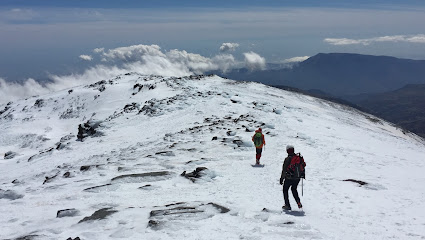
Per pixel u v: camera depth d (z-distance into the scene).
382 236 7.04
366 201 10.12
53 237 7.07
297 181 9.02
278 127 28.20
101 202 10.19
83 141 38.44
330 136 27.31
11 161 42.34
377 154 21.48
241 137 23.03
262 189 11.69
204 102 44.88
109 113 72.19
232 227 7.47
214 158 17.80
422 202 9.89
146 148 24.20
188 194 10.99
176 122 35.88
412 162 19.09
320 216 8.62
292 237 6.87
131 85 93.62
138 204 9.77
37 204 10.46
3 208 10.20
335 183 12.45
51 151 35.91
